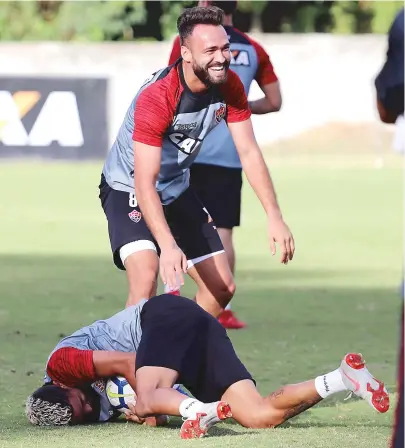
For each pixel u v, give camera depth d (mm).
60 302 33250
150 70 90250
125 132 21672
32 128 86688
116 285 36844
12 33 116562
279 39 92125
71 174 79938
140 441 16625
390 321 30609
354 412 19594
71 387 18547
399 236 51250
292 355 25609
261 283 37625
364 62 92000
